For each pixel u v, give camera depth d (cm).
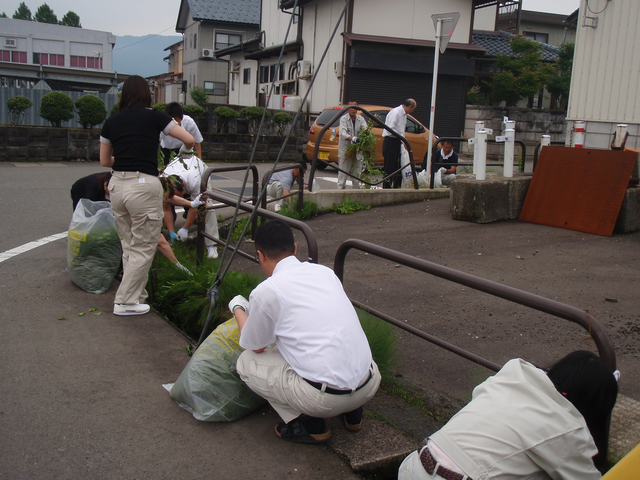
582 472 185
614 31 913
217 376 295
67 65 3903
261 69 2595
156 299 480
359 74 1778
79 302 449
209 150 1579
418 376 357
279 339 259
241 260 598
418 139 1354
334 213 817
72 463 255
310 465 262
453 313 453
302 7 2034
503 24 2705
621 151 665
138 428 285
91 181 529
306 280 260
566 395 195
